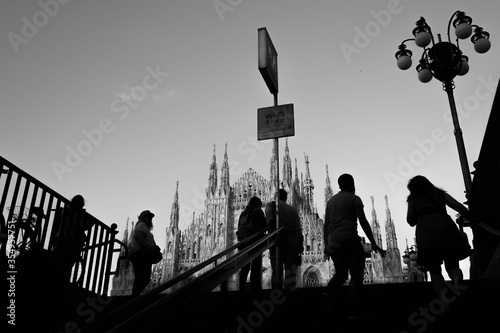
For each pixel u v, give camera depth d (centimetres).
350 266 726
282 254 1023
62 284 710
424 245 705
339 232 745
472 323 612
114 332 409
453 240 702
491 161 864
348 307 693
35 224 899
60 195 963
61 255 843
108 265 1120
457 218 1197
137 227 1169
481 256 1034
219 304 741
